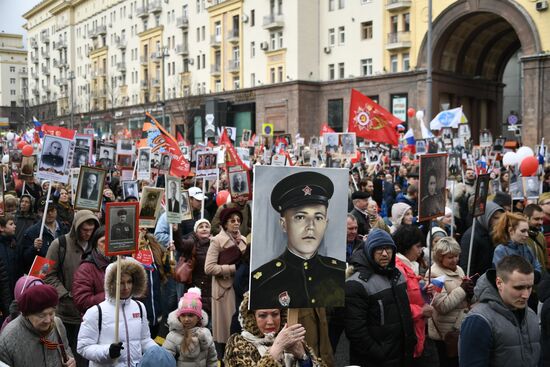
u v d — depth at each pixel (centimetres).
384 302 491
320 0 5025
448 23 4169
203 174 1205
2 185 816
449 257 576
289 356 375
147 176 1270
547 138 3756
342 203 378
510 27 4491
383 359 487
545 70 3747
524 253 635
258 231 359
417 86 4319
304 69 4969
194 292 527
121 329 481
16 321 418
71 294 620
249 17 5462
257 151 2420
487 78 5019
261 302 357
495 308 391
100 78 8356
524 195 1012
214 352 539
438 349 568
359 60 4731
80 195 671
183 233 1025
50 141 816
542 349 448
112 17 7912
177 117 6419
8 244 748
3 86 12512
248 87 5441
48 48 10206
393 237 602
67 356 438
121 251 482
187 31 6353
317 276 370
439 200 596
